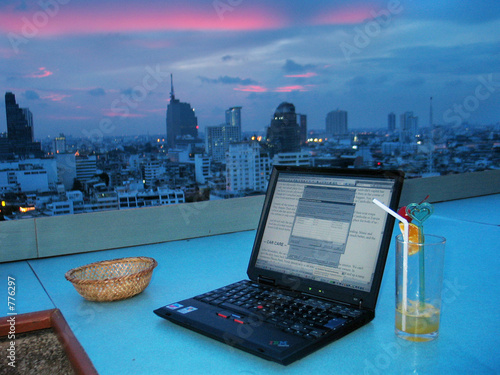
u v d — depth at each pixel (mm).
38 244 1441
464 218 1879
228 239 1622
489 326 781
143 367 653
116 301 967
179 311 821
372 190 838
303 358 660
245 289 922
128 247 1559
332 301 829
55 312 897
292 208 949
